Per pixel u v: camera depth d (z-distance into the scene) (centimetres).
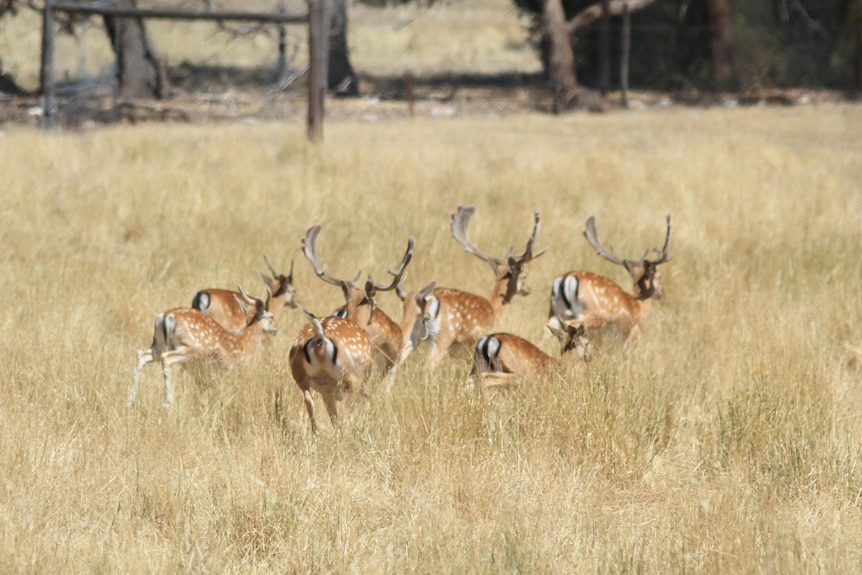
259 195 5166
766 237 4569
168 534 1973
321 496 2089
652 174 6144
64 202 4897
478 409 2439
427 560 1836
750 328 3231
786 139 8381
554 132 8850
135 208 4744
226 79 11450
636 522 2102
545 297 3731
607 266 4150
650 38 13025
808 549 1902
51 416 2419
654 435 2447
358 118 10088
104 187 5206
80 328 3012
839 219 4953
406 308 2859
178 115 9838
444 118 10325
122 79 10644
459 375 2742
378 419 2452
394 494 2189
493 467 2255
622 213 5056
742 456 2381
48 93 7612
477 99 11894
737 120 9800
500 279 3262
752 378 2670
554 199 5441
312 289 3619
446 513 2034
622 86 11644
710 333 3269
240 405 2550
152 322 3212
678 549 1909
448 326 3048
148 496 2069
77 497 2078
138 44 10700
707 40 12938
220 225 4488
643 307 3312
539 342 3186
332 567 1864
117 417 2425
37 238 4178
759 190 5688
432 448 2306
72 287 3447
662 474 2356
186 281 3700
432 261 4022
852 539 1995
